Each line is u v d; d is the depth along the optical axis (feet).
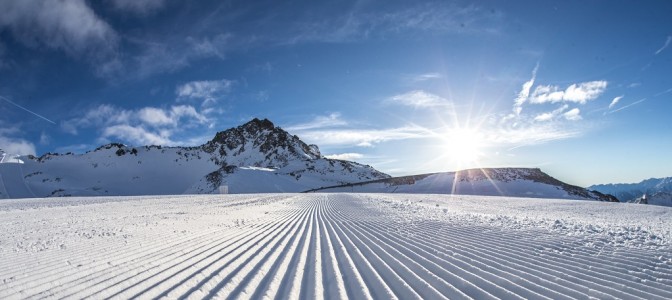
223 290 14.14
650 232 30.32
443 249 22.41
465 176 234.79
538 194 185.78
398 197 122.62
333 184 388.37
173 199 106.42
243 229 33.42
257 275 16.44
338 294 13.83
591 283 14.71
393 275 16.52
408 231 31.81
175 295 13.33
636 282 14.82
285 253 21.81
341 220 43.91
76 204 76.89
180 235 27.91
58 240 24.95
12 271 16.21
